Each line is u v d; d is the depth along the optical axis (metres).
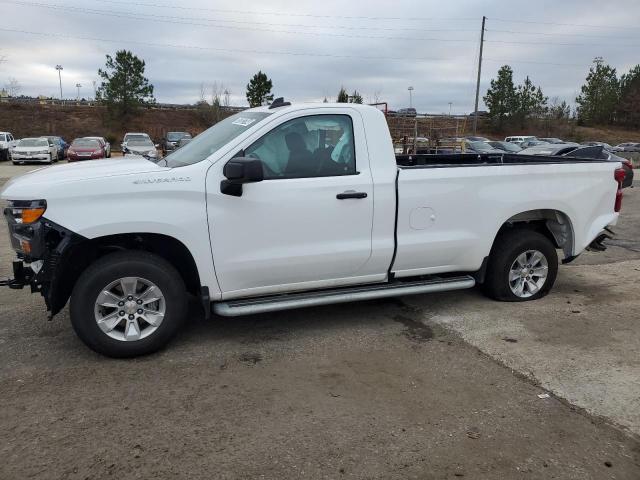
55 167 4.71
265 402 3.64
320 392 3.79
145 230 4.07
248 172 4.02
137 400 3.63
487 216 5.23
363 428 3.34
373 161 4.74
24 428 3.28
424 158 6.85
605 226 5.94
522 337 4.78
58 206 3.91
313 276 4.70
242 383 3.90
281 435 3.25
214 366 4.16
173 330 4.32
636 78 81.94
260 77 55.84
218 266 4.33
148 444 3.14
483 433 3.30
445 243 5.06
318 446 3.15
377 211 4.74
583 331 4.93
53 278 4.01
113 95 58.47
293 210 4.45
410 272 5.10
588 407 3.62
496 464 3.01
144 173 4.12
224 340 4.66
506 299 5.70
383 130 4.79
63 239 3.96
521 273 5.69
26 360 4.21
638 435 3.31
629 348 4.57
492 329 4.96
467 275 5.50
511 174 5.28
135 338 4.21
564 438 3.26
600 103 80.12
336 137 4.64
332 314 5.33
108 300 4.12
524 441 3.22
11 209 4.06
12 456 3.00
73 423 3.34
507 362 4.28
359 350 4.50
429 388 3.86
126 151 28.12
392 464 2.99
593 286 6.41
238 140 4.36
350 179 4.62
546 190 5.47
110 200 4.00
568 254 5.86
